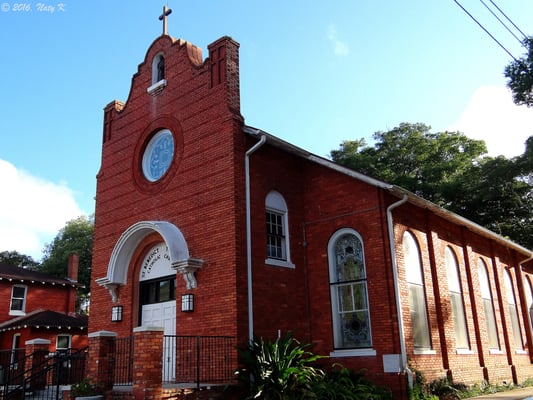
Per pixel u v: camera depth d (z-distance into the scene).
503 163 28.64
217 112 15.33
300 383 12.18
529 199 31.41
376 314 14.19
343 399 12.18
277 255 15.41
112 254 16.27
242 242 14.03
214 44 16.02
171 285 15.59
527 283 25.91
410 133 36.88
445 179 33.97
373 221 14.81
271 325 14.19
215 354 13.27
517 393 16.92
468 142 36.50
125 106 18.78
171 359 14.32
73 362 14.85
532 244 32.12
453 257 18.62
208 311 13.84
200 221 14.84
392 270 14.27
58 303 30.92
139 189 17.11
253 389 12.20
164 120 17.02
